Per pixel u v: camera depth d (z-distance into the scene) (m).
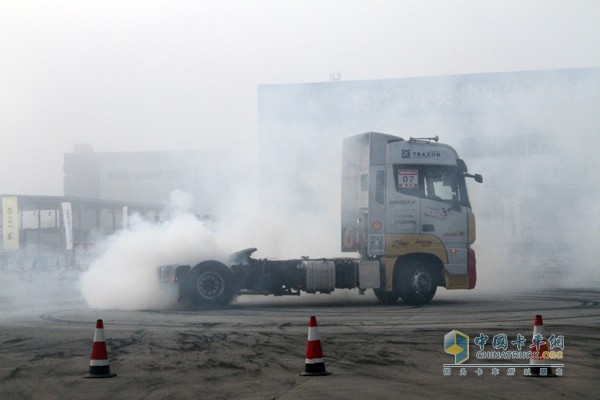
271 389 8.43
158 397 8.20
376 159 17.66
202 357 10.54
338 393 8.16
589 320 14.02
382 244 17.52
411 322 14.02
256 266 17.72
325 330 12.97
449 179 17.80
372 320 14.45
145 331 13.20
